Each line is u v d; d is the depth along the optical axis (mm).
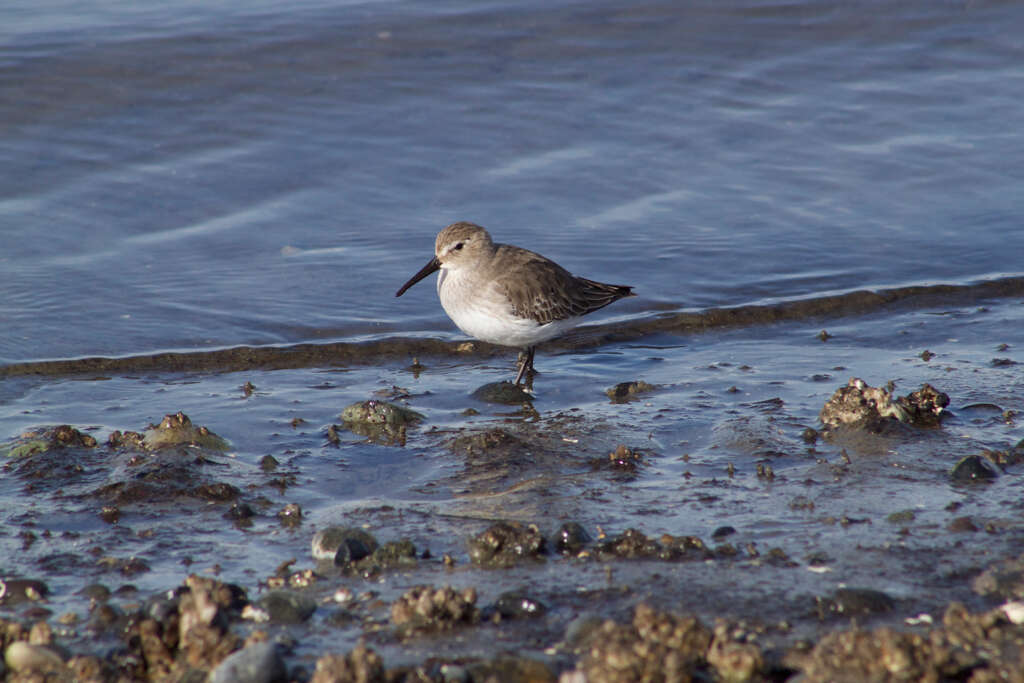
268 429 11609
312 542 8875
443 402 12539
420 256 16172
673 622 6941
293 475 10445
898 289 15352
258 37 20844
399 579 8211
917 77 20578
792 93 20156
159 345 13883
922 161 18359
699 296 15352
